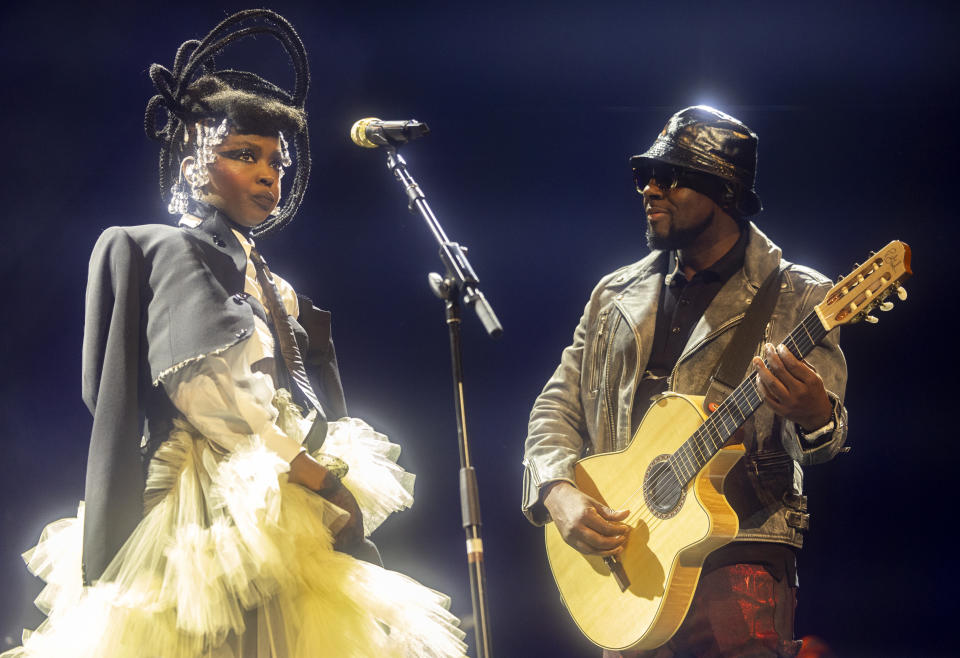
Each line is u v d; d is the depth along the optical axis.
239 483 4.02
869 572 10.45
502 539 10.95
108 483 3.96
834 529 10.59
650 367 5.40
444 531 11.02
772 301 5.07
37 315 9.90
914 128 10.18
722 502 4.86
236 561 3.88
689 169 5.25
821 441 4.55
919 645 10.18
